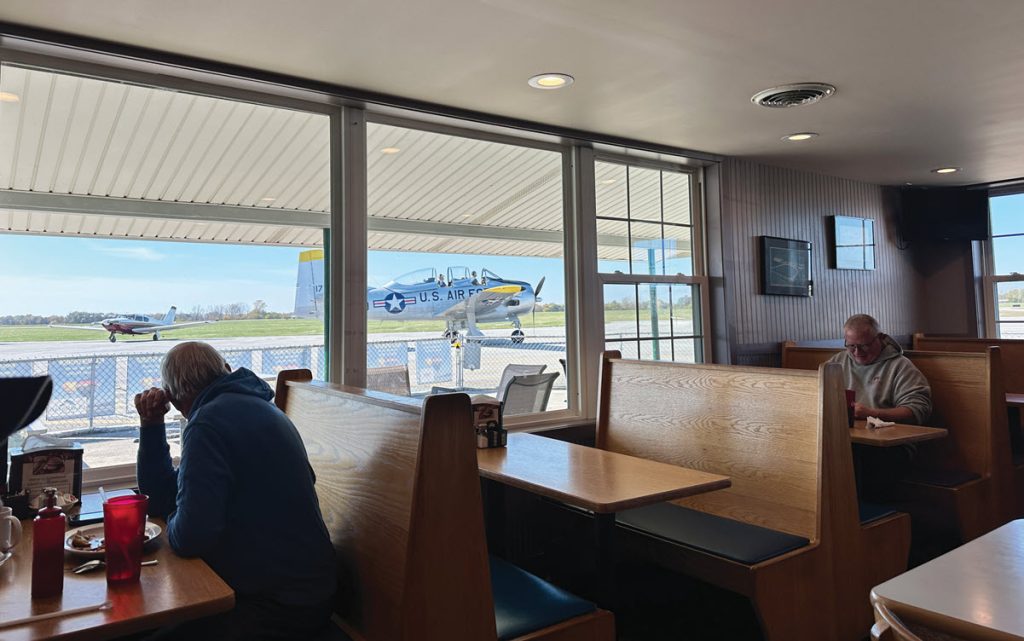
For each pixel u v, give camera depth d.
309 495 1.75
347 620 1.79
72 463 1.90
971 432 3.20
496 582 1.98
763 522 2.45
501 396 3.69
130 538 1.32
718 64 2.86
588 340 3.98
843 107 3.50
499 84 3.03
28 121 2.56
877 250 5.77
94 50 2.45
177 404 1.94
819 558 2.21
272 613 1.62
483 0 2.24
